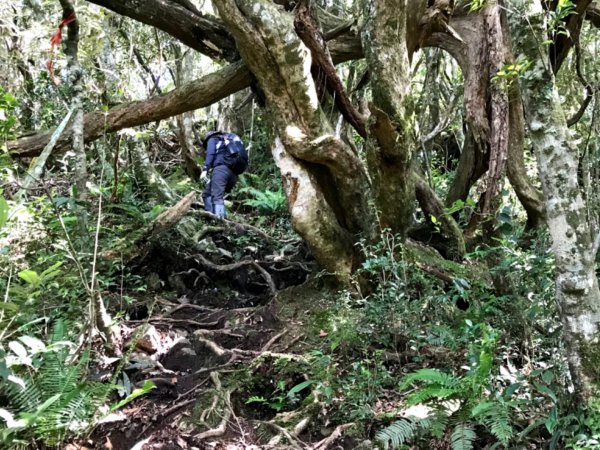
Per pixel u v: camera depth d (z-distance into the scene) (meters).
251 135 10.32
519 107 5.05
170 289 5.64
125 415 3.37
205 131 11.99
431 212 5.29
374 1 4.19
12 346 2.56
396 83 4.22
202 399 3.56
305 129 4.75
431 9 5.06
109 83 7.47
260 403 3.67
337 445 3.14
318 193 4.85
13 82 8.07
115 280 5.21
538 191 5.26
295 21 4.62
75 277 4.07
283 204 8.13
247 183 9.70
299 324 4.46
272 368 3.87
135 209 5.70
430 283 4.39
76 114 4.30
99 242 4.96
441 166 9.26
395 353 3.89
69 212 4.94
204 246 6.11
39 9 7.97
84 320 3.79
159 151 10.41
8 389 2.81
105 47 7.72
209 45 5.61
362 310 4.30
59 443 2.85
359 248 4.84
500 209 4.94
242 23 4.48
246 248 6.53
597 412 2.75
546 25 2.97
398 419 3.21
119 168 7.38
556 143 2.89
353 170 4.87
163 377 3.84
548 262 3.67
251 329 4.56
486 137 5.01
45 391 2.86
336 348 4.02
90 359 3.66
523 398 3.22
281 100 4.73
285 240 7.02
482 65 5.00
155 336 4.29
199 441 3.19
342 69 9.02
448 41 5.30
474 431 3.04
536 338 3.67
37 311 3.77
